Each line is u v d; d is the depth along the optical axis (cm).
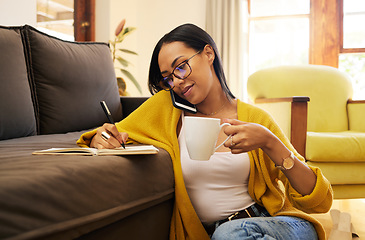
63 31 359
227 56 405
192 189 105
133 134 116
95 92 195
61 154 89
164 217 105
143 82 436
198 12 416
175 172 104
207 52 108
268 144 88
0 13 252
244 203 104
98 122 197
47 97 168
